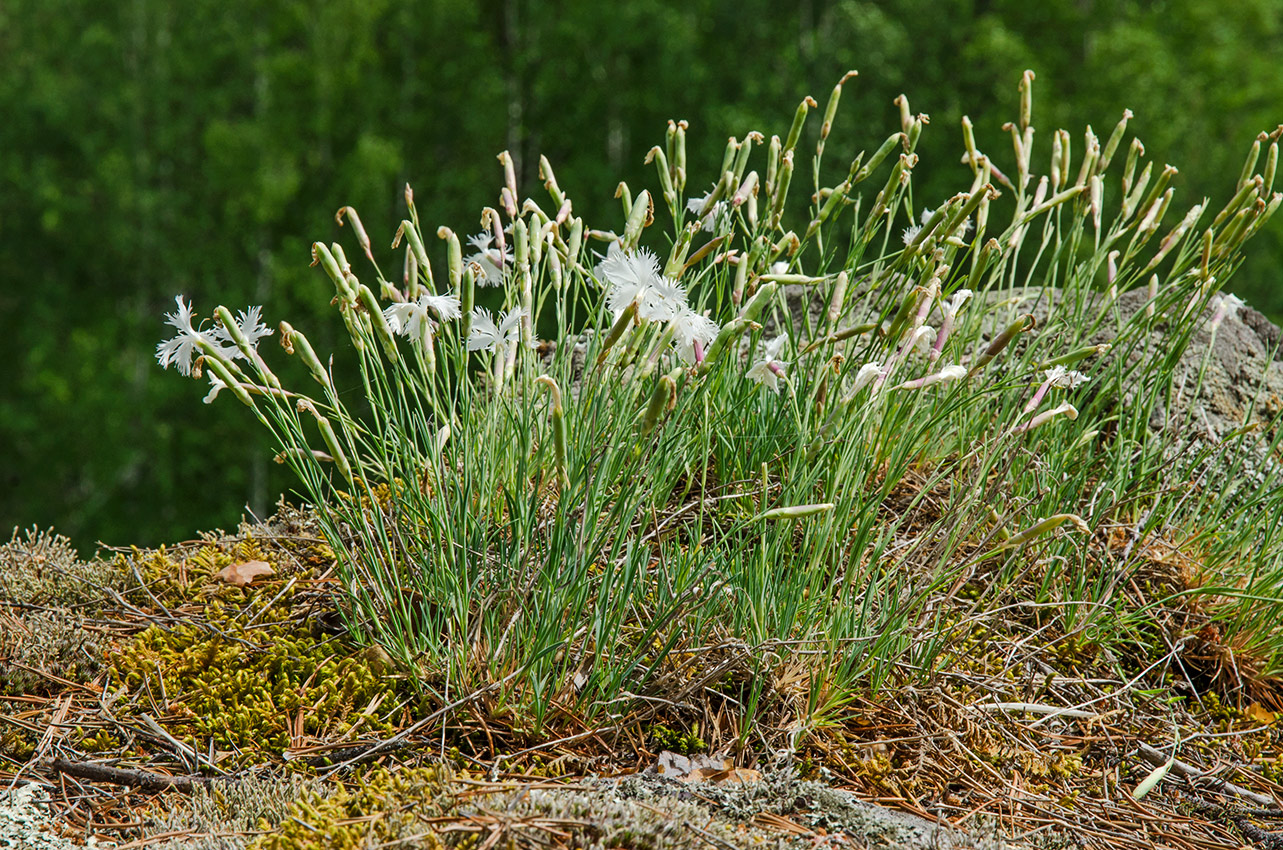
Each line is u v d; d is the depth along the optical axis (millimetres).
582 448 2180
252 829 1720
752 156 15539
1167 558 2740
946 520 2373
